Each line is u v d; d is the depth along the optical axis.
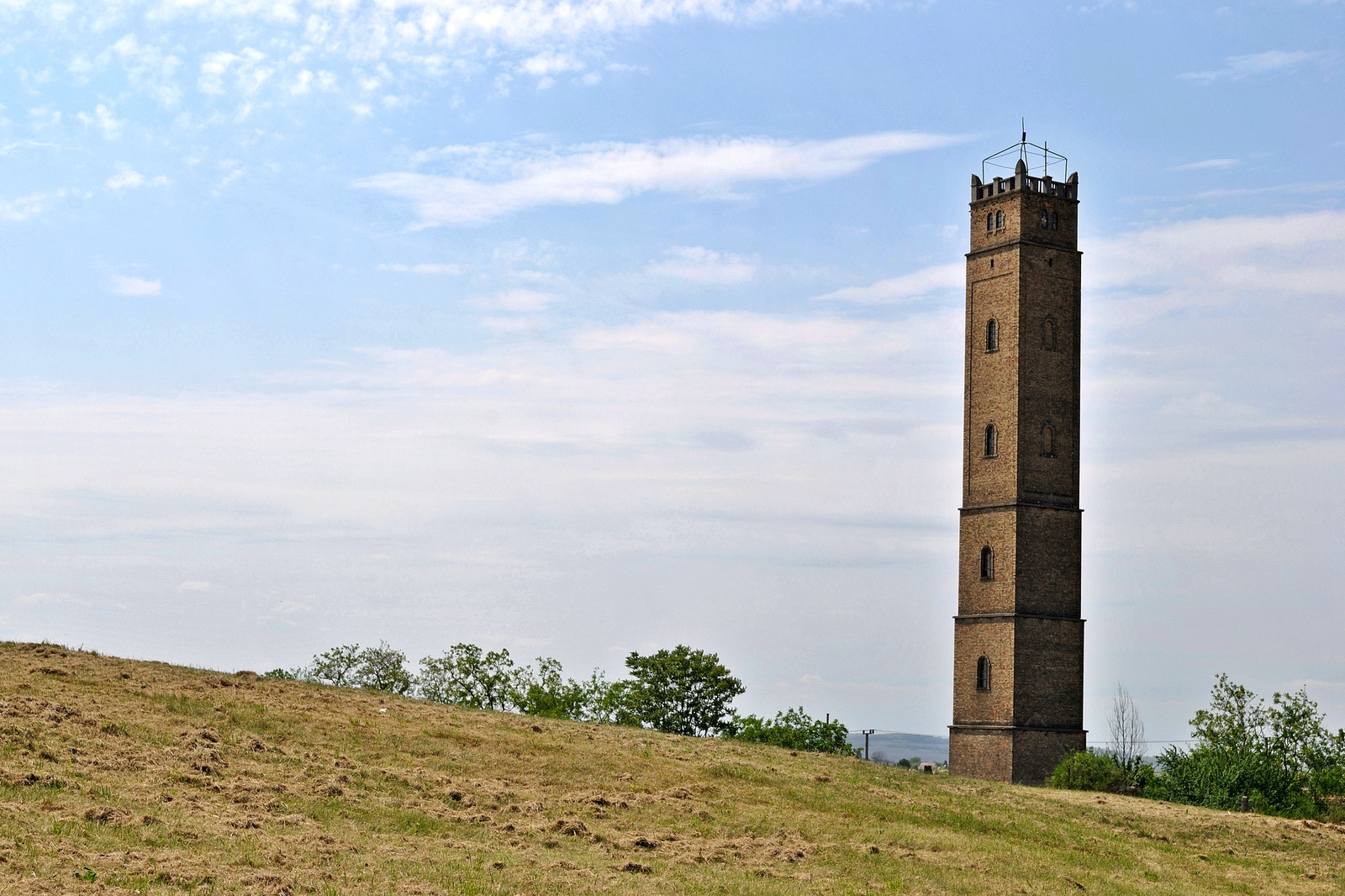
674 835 47.56
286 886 34.25
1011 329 95.56
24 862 32.91
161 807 40.06
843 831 50.88
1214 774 80.19
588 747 59.34
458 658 110.31
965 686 94.88
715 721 111.62
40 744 43.88
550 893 37.38
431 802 47.00
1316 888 51.88
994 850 51.06
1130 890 47.66
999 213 97.62
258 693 58.81
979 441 96.69
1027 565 93.50
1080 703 93.88
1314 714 85.81
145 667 60.53
